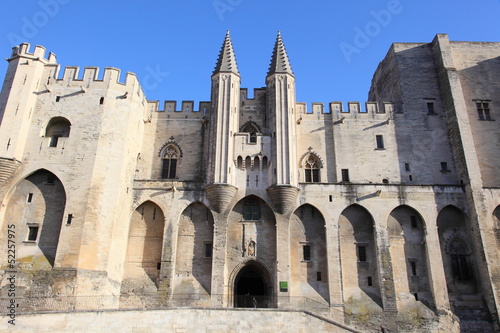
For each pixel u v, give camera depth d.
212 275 33.88
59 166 33.50
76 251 30.59
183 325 27.09
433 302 33.94
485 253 34.38
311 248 36.00
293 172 36.16
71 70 37.34
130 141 37.06
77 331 25.34
